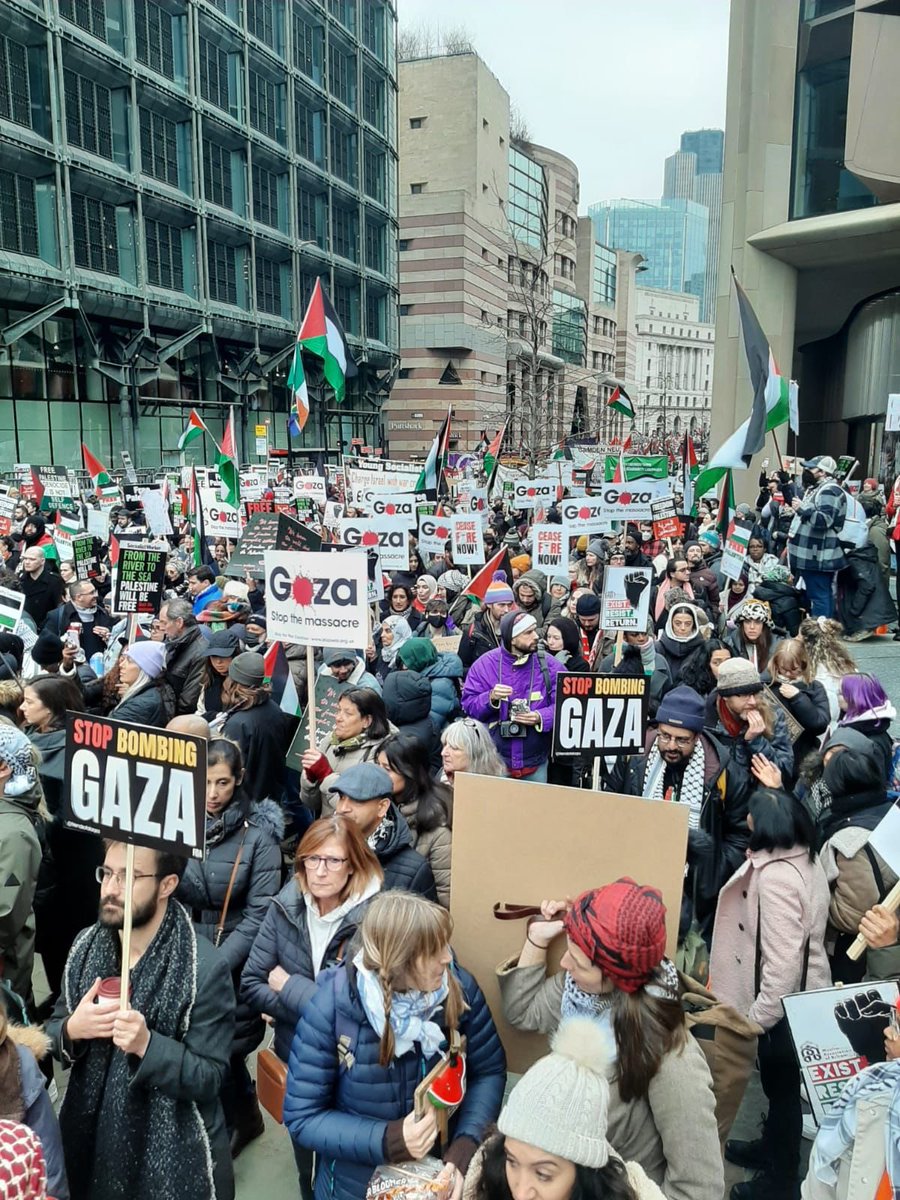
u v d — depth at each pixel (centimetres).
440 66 7538
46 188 3416
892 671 991
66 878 410
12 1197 170
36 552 956
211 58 4281
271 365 4750
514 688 576
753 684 413
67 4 3425
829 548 1119
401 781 397
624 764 458
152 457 4225
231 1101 354
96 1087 252
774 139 2866
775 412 1276
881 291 3189
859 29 2647
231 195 4516
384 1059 241
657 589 995
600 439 6981
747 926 331
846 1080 271
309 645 514
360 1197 247
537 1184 176
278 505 1788
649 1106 228
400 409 7569
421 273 7331
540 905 297
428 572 1186
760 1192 326
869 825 348
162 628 690
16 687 474
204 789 240
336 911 305
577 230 9819
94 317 3778
